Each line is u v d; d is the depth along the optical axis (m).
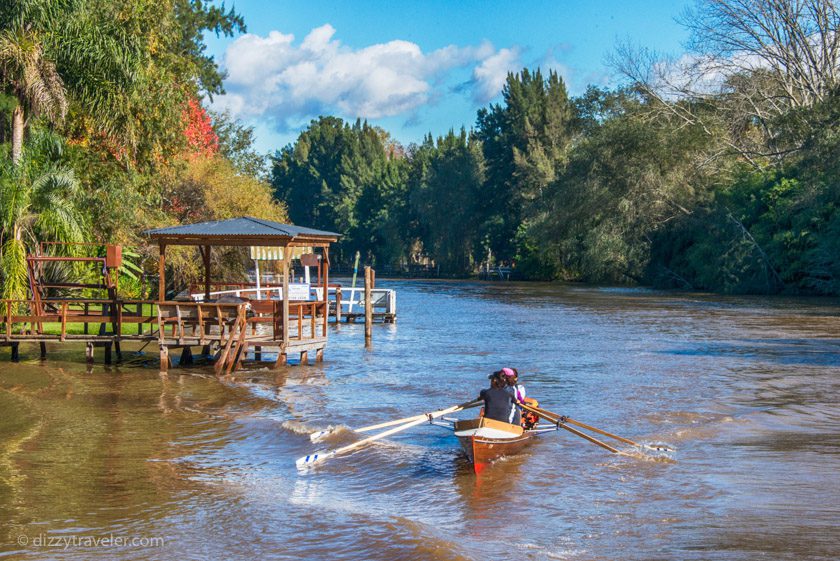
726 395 19.09
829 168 57.41
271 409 17.44
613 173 72.75
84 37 29.09
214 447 14.12
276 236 22.59
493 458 13.18
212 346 26.27
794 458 13.23
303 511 10.61
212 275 43.53
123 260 35.62
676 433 15.07
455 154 115.12
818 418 16.42
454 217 112.25
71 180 27.78
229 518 10.32
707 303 52.19
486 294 65.69
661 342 30.55
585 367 23.89
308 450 13.96
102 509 10.66
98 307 34.66
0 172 26.55
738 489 11.52
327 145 157.38
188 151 45.81
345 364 24.72
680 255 71.25
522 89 109.44
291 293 35.28
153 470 12.60
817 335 32.66
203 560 8.92
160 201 43.06
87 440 14.47
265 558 8.97
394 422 14.27
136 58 31.25
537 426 15.20
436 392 19.69
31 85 27.48
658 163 71.25
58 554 9.06
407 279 105.00
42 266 27.95
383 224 126.75
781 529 9.86
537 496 11.35
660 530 9.89
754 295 60.47
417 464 13.10
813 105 62.69
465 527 10.11
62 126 32.41
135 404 17.84
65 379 21.09
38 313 24.69
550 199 80.12
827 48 68.31
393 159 148.00
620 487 11.74
